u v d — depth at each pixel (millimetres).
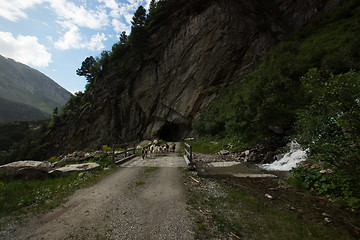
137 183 6102
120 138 40344
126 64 45000
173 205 4398
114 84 42906
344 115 4480
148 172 7625
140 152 14586
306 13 28969
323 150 5188
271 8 31375
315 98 5578
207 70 30391
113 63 50781
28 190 5504
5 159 63094
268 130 13188
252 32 28391
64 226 3418
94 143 41750
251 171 8695
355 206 4352
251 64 27469
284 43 22688
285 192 5836
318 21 25125
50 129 58156
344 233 3473
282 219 3957
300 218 4082
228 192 5598
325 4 27391
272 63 18109
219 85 29500
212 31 30578
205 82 30375
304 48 19609
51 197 4930
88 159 10312
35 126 103812
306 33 24234
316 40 20109
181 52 33812
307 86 5660
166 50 36062
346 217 4117
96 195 5055
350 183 4898
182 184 6094
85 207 4262
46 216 3834
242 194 5477
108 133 41219
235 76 28484
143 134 37969
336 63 13133
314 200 5145
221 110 23594
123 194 5125
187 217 3820
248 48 28172
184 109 32156
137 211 4055
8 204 4406
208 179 7148
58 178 6832
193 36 32625
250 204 4711
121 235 3129
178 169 8125
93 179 6617
